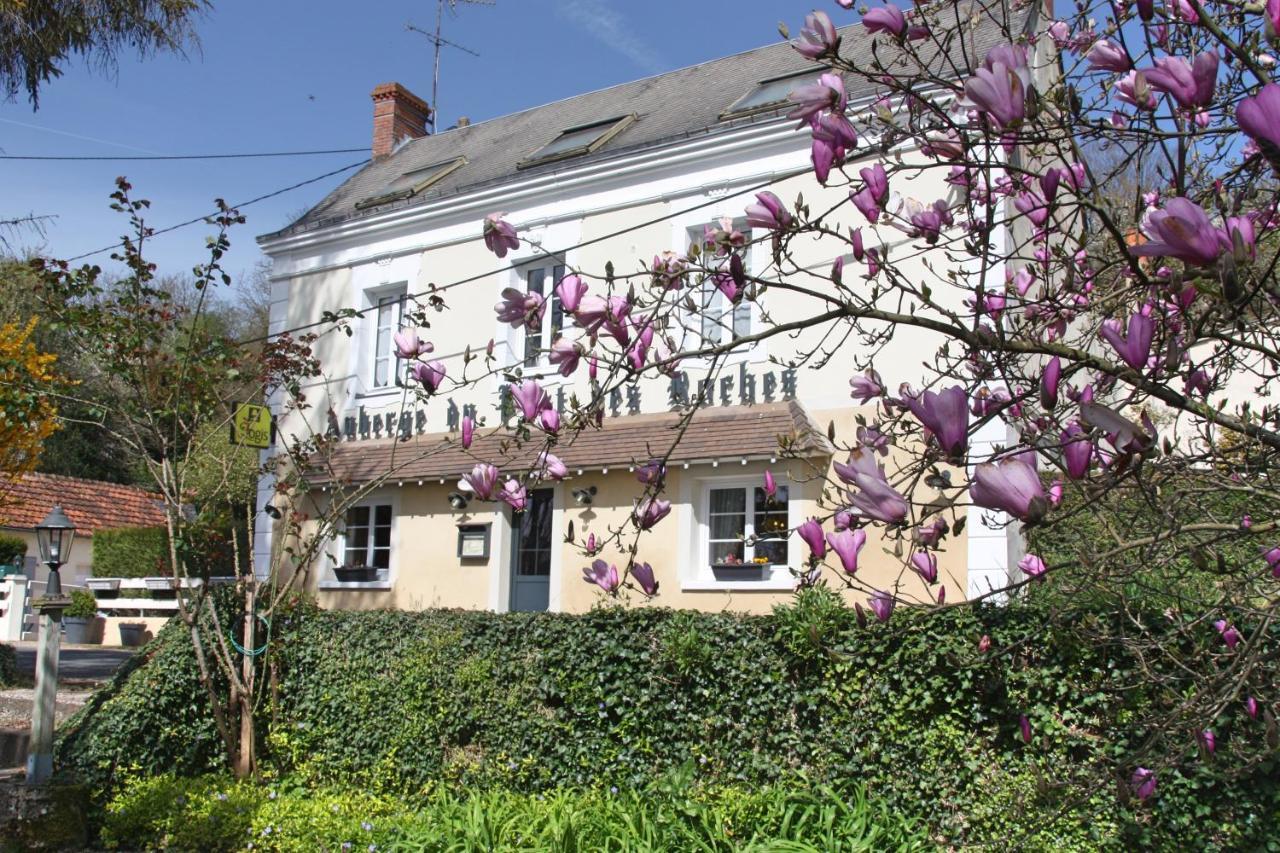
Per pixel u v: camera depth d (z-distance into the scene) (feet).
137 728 33.01
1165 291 11.72
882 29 12.16
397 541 50.83
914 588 36.45
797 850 21.50
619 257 47.01
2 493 51.60
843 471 9.14
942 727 24.17
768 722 26.63
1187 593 18.26
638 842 22.49
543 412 13.50
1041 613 23.31
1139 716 19.40
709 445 41.04
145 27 45.11
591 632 29.66
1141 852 21.47
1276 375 15.37
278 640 34.83
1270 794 20.29
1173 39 15.12
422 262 53.42
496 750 30.40
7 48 44.27
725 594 41.04
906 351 38.65
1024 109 9.37
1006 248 36.09
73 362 60.75
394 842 25.04
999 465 7.79
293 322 57.62
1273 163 7.13
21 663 57.06
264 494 55.06
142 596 80.64
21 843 28.96
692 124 48.65
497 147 60.59
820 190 41.78
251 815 28.55
